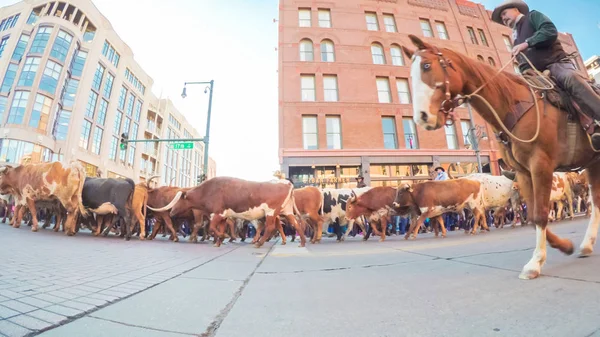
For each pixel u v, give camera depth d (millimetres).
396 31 21734
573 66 2713
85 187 8180
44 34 35406
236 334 1358
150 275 2844
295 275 2918
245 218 7070
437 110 2410
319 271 3104
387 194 8453
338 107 18500
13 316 1510
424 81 2469
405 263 3293
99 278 2619
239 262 3914
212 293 2160
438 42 21953
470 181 8148
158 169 60594
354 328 1395
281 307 1794
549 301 1572
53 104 34531
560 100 2525
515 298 1681
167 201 8484
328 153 17438
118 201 7934
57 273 2793
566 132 2492
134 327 1438
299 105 18188
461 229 12109
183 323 1508
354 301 1860
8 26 38469
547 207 2346
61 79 35562
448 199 7723
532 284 1956
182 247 6305
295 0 20750
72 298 1919
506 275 2291
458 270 2639
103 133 41812
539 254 2240
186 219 9320
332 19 20797
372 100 19125
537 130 2381
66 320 1501
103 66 41969
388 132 19078
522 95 2586
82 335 1312
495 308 1540
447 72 2477
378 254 4395
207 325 1479
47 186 7855
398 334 1291
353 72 19438
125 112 47656
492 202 8898
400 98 20047
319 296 2037
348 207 8672
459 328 1312
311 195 8789
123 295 2047
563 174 10016
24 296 1917
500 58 22797
